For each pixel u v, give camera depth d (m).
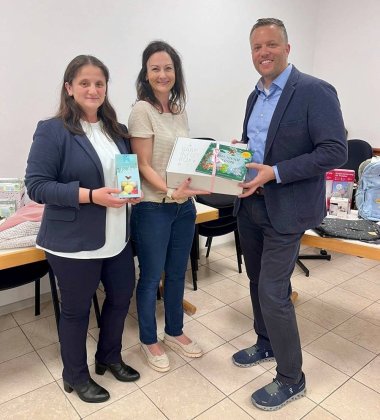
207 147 1.50
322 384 1.75
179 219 1.73
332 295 2.64
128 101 2.65
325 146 1.32
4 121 2.16
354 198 2.16
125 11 2.49
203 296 2.60
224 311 2.41
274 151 1.45
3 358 1.93
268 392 1.60
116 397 1.65
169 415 1.56
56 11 2.20
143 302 1.78
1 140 2.17
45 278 2.48
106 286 1.60
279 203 1.45
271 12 3.39
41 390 1.70
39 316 2.33
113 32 2.46
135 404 1.61
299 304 2.51
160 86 1.57
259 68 1.44
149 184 1.59
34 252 1.58
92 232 1.39
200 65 3.00
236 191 1.47
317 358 1.94
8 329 2.19
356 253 1.62
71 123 1.37
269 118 1.48
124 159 1.39
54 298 1.89
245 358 1.86
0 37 2.04
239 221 1.71
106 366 1.77
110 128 1.52
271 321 1.53
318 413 1.57
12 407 1.60
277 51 1.38
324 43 3.93
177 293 1.90
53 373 1.82
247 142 1.61
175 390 1.70
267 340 1.88
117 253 1.48
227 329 2.20
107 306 1.65
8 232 1.59
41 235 1.43
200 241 3.36
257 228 1.65
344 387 1.73
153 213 1.61
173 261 1.82
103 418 1.54
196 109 3.07
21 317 2.32
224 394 1.68
